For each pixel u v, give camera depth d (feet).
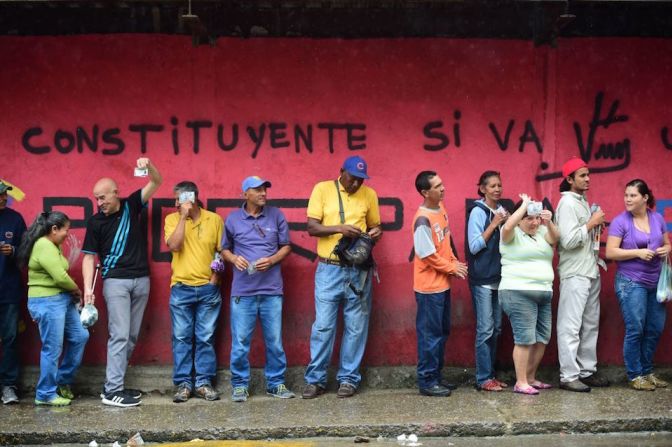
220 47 23.67
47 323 21.67
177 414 20.84
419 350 22.20
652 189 23.98
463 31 23.88
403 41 23.81
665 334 23.91
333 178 23.81
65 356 22.43
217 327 23.61
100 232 22.40
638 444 18.81
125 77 23.66
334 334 22.50
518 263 21.75
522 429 19.56
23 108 23.66
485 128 23.90
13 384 22.61
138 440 19.17
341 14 23.67
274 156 23.77
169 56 23.65
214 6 22.15
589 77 23.98
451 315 23.89
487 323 22.27
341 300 22.53
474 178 23.90
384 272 23.84
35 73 23.65
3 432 19.43
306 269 23.77
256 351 23.71
